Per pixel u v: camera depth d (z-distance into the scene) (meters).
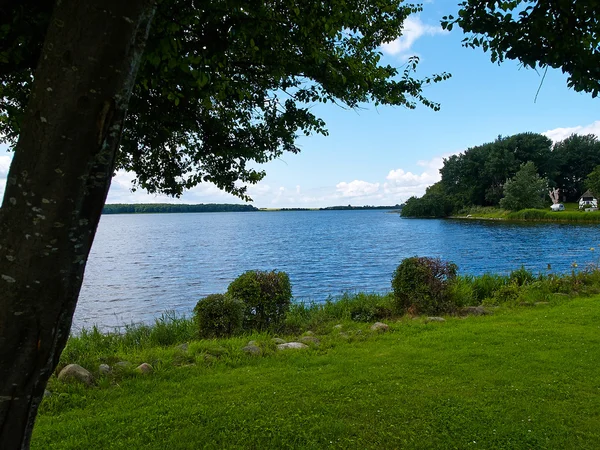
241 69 4.21
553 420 4.19
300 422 4.23
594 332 7.22
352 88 4.64
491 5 3.66
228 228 92.50
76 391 5.11
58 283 1.71
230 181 5.25
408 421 4.23
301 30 3.88
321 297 17.03
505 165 89.25
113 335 8.75
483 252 32.44
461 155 103.62
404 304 9.93
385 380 5.28
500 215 86.06
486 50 3.90
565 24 3.42
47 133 1.61
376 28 5.42
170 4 3.11
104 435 4.03
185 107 4.23
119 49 1.64
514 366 5.66
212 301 8.12
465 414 4.34
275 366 5.96
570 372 5.39
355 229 74.62
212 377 5.54
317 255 34.25
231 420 4.28
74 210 1.69
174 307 16.42
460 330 7.58
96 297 18.48
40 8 2.66
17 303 1.66
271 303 8.77
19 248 1.65
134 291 19.88
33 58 2.81
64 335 1.83
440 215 109.88
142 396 4.98
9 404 1.74
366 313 9.74
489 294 12.16
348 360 6.09
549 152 91.38
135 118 4.14
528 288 11.33
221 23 3.43
